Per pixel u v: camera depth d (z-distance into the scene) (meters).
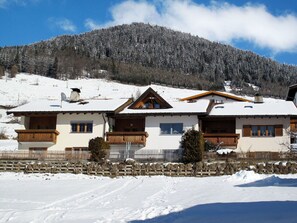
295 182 23.44
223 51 195.88
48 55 164.38
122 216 15.88
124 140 38.00
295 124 38.06
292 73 164.12
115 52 196.25
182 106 39.97
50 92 107.19
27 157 35.09
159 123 38.75
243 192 20.52
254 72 162.12
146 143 38.47
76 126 39.81
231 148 37.84
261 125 38.41
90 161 33.59
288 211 13.74
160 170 30.83
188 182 26.64
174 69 171.12
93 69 155.88
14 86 110.38
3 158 35.00
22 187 26.31
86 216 16.28
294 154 33.59
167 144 38.09
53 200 21.25
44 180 29.39
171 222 14.17
